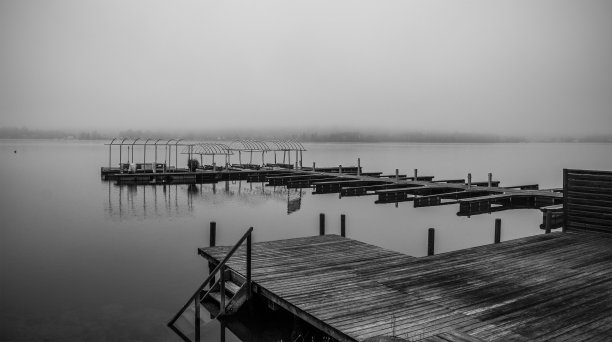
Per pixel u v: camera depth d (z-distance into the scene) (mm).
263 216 26594
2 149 145750
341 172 44000
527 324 6555
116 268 15109
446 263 10000
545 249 11164
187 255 17141
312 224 24297
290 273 9445
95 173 54281
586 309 7133
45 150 141625
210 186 41000
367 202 32188
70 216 25719
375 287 8391
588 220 13016
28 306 11344
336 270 9633
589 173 12945
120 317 10398
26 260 16234
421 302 7539
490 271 9305
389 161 86125
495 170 62031
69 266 15430
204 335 9047
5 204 29938
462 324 6578
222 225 23641
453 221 25703
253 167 50188
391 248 19406
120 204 30312
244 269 9812
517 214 27703
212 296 9852
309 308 7328
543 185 42000
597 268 9461
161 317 10398
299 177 39250
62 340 9180
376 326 6543
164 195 34812
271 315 9133
